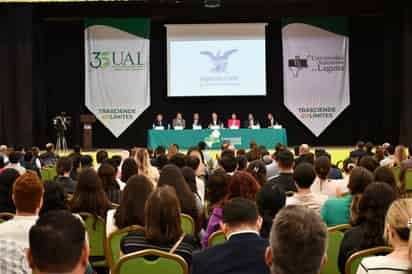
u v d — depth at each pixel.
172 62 18.36
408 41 17.11
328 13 17.95
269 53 19.09
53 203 5.04
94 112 18.11
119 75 18.08
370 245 3.78
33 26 17.91
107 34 18.05
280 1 17.17
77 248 2.08
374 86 18.89
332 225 5.14
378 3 17.72
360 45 18.88
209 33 18.30
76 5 17.94
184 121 17.64
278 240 2.22
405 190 7.32
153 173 8.06
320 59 18.03
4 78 17.17
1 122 17.16
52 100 19.06
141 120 19.09
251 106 19.05
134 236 4.03
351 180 4.87
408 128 17.19
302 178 5.49
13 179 6.27
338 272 4.61
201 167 9.84
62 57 18.98
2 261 2.99
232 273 3.08
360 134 19.02
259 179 7.03
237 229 3.22
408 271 2.84
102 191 5.68
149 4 18.03
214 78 18.34
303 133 18.98
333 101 18.08
